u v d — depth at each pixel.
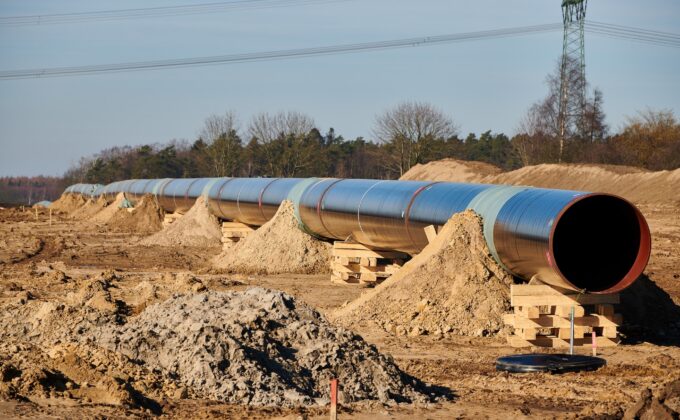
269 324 32.41
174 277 59.91
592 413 27.58
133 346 31.56
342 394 29.25
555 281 39.56
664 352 39.22
